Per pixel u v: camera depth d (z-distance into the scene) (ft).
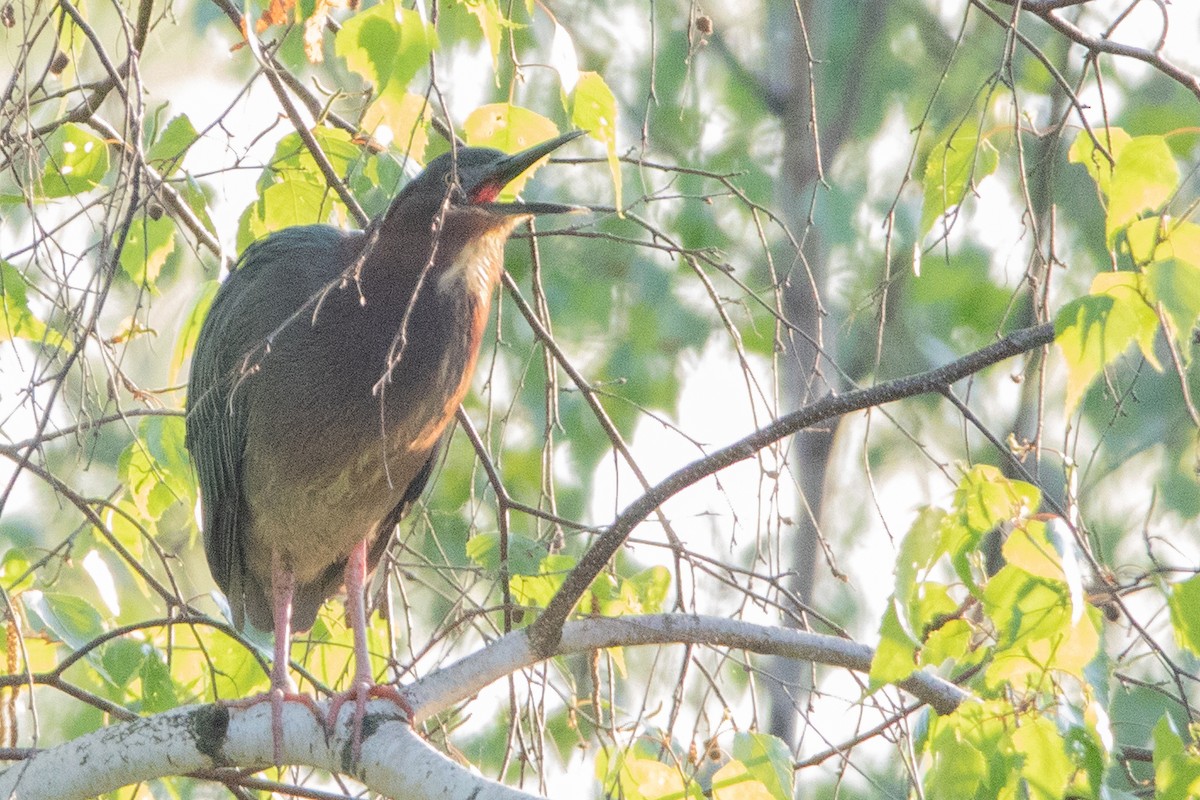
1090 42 23.06
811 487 44.80
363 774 21.57
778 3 49.52
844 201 47.32
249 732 22.50
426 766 20.90
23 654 23.21
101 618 26.96
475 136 27.78
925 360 47.03
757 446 20.88
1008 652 19.62
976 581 20.33
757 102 49.70
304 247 28.53
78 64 28.66
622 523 21.56
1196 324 20.35
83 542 29.73
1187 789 20.08
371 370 27.68
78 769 22.45
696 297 48.91
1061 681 21.68
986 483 19.49
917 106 47.93
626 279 49.03
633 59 48.24
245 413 28.58
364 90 27.12
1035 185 30.83
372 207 32.12
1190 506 45.14
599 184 49.24
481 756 32.76
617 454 27.94
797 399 44.65
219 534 30.22
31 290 27.48
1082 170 46.29
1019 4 22.16
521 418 47.50
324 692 26.48
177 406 32.22
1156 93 48.08
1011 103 25.61
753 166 49.01
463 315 28.22
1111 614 22.76
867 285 47.21
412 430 28.22
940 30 48.60
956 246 46.52
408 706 22.68
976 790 20.95
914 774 21.07
